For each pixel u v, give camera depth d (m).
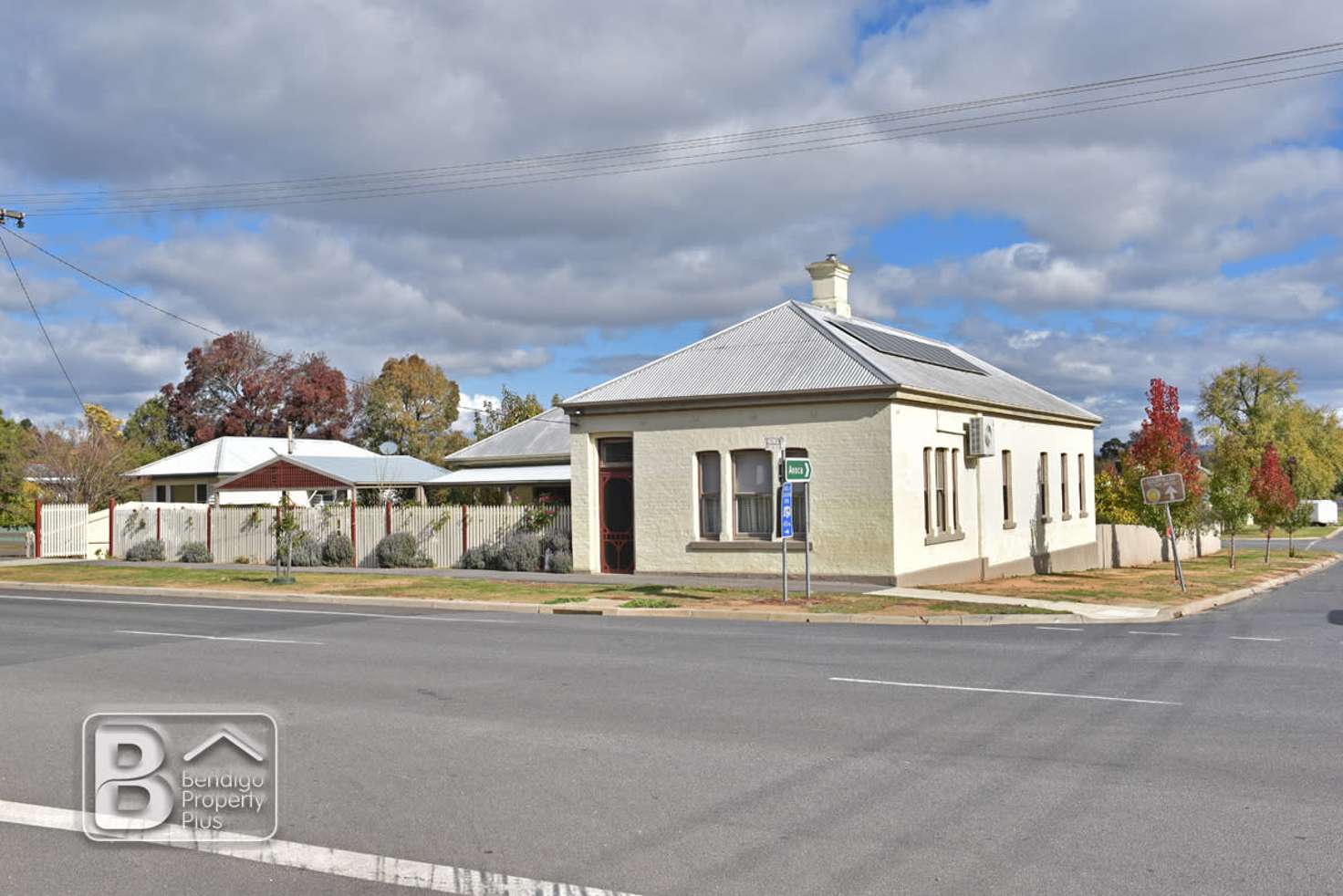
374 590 22.72
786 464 19.89
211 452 48.56
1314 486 82.19
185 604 21.25
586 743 8.67
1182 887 5.52
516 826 6.59
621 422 25.33
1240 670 12.38
